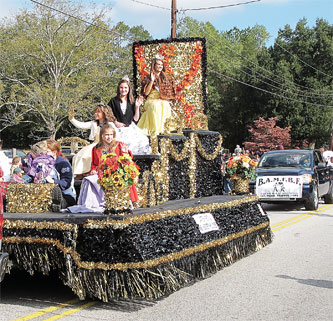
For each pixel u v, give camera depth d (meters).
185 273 5.56
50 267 5.35
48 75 35.91
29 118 39.81
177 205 6.51
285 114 50.00
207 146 8.98
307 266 7.36
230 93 54.03
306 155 16.12
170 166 7.97
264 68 51.25
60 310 5.13
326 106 50.38
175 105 9.30
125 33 52.19
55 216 5.29
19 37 33.19
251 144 45.84
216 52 56.44
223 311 5.15
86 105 32.81
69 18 32.94
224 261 6.86
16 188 6.03
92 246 4.96
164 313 5.07
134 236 4.93
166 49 9.32
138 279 4.87
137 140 7.09
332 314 5.07
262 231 8.63
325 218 13.38
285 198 14.66
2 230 5.17
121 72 35.88
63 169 6.41
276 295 5.80
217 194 9.33
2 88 32.28
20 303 5.39
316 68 53.03
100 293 4.91
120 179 5.13
